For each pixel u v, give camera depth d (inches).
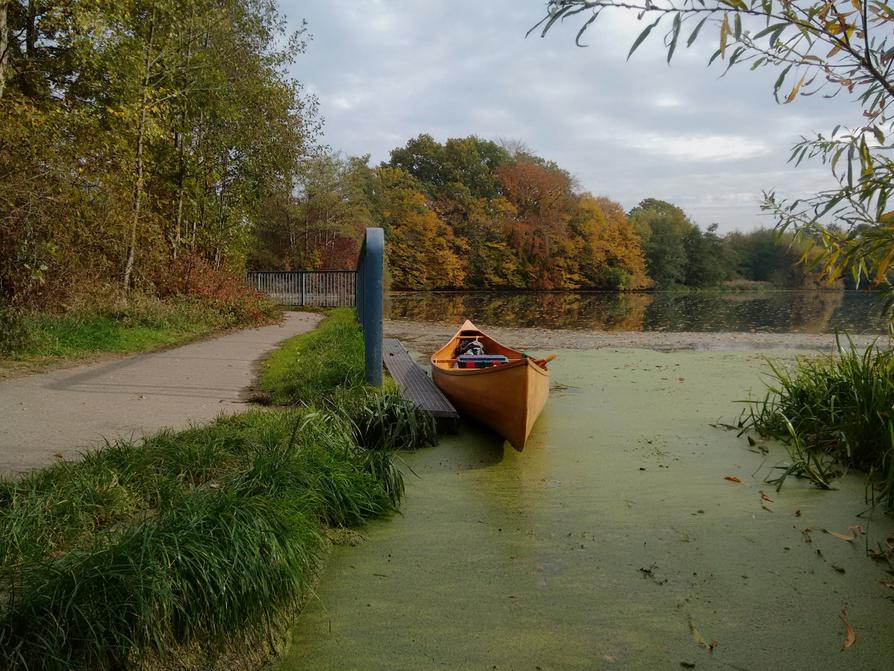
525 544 164.6
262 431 204.2
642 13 69.4
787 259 2632.9
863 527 175.5
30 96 457.4
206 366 368.2
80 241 464.8
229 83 694.5
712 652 117.1
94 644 95.2
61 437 203.3
